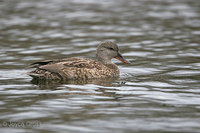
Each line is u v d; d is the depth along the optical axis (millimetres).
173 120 9961
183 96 12258
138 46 21000
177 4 32969
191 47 20453
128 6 32562
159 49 20219
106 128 9367
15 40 22094
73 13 29797
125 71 16344
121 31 24578
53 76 14750
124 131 9172
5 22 26547
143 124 9664
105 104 11391
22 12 29797
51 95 12383
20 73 15719
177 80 14469
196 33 23797
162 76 15188
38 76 14617
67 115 10352
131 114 10453
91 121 9883
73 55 19047
